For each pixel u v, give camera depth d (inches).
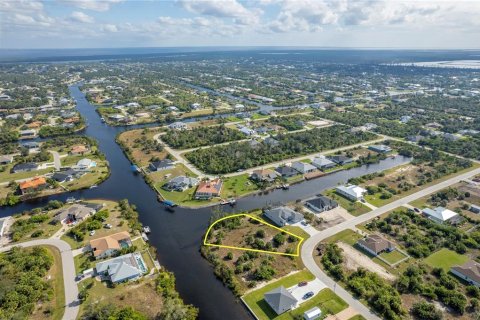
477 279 3794.3
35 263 3870.6
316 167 7357.3
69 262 4082.2
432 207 5575.8
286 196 6072.8
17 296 3366.1
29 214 5196.9
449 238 4660.4
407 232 4854.8
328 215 5310.0
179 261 4256.9
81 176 6633.9
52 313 3329.2
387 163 7864.2
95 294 3577.8
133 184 6476.4
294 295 3622.0
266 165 7416.3
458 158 7864.2
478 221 5152.6
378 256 4293.8
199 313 3435.0
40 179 6171.3
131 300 3523.6
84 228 4753.9
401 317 3358.8
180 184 6200.8
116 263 3939.5
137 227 4822.8
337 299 3582.7
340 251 4343.0
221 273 3964.1
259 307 3479.3
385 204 5698.8
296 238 4665.4
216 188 6043.3
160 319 3238.2
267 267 4037.9
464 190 6151.6
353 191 5930.1
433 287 3735.2
